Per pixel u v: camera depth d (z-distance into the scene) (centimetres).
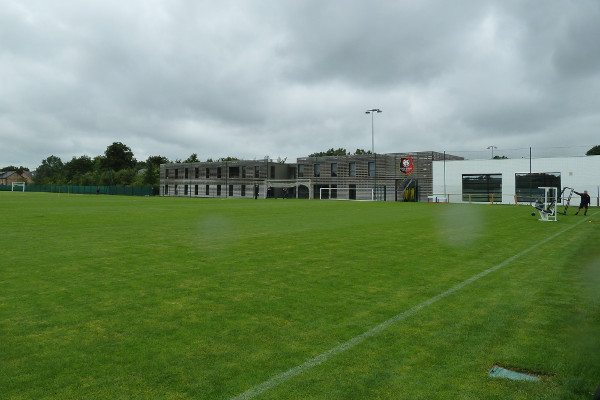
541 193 4341
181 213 2452
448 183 4903
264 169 7300
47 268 795
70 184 12138
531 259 916
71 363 378
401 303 570
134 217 2097
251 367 371
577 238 1308
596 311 530
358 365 376
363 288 652
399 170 5619
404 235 1355
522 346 418
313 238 1265
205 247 1067
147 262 859
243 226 1641
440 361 384
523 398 320
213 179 8088
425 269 801
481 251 1027
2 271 766
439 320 498
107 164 12650
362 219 2041
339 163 6297
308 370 365
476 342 429
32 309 535
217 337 443
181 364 377
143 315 514
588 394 325
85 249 1027
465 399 317
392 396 321
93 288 644
